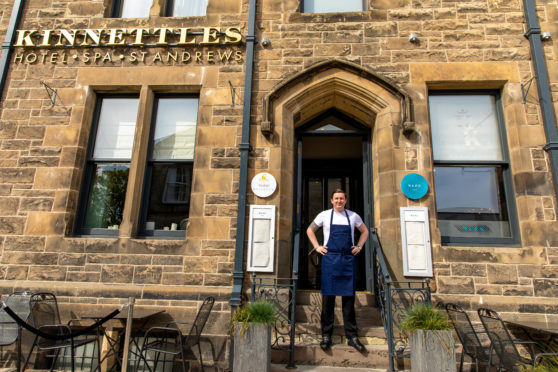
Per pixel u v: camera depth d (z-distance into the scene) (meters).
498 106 5.13
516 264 4.44
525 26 5.14
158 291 4.61
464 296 4.40
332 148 6.54
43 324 4.53
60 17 5.66
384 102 5.00
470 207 4.89
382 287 4.55
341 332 4.39
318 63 5.09
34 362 4.49
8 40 5.52
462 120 5.16
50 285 4.67
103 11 5.67
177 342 4.16
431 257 4.52
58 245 4.82
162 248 4.75
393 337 4.12
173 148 5.34
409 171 4.80
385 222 4.77
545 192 4.59
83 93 5.33
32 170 5.08
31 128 5.23
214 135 5.07
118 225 5.12
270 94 5.02
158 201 5.18
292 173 5.07
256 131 5.04
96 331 4.43
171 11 5.94
